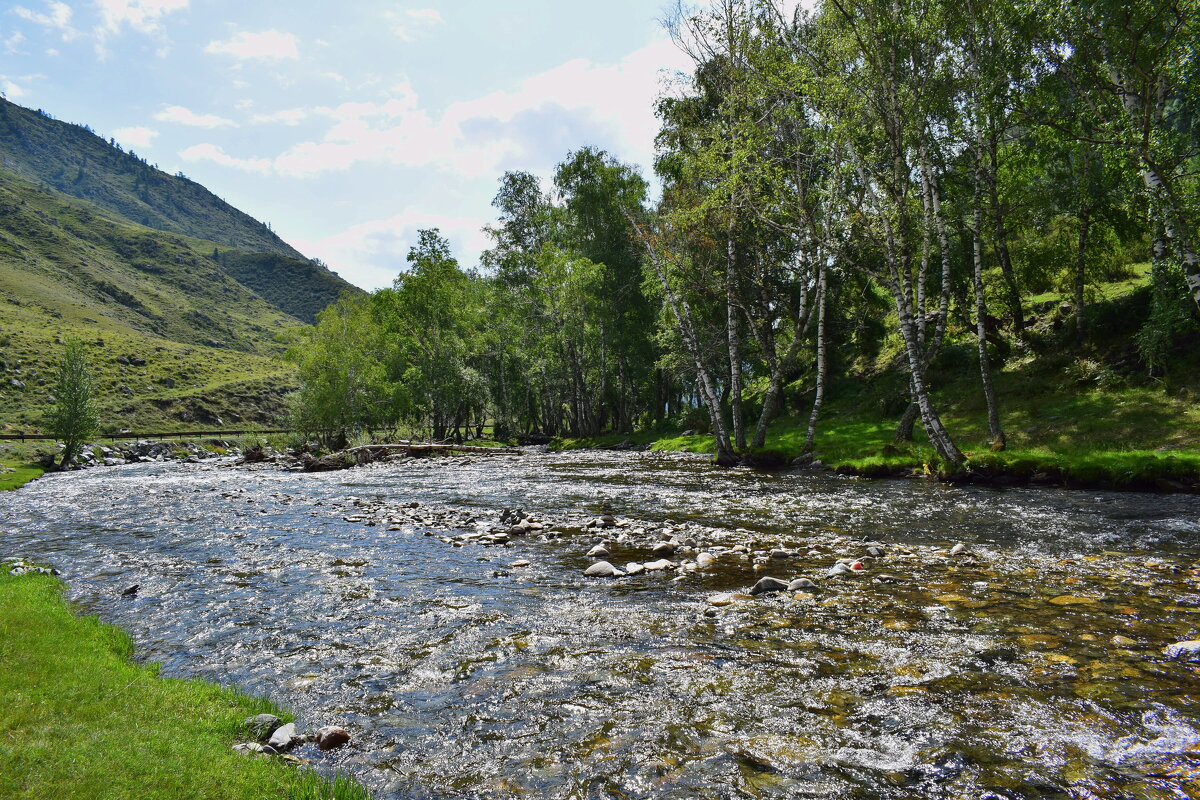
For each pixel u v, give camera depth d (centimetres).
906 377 4009
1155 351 2588
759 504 1916
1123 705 559
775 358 4203
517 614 903
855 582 1016
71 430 5775
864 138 2445
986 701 577
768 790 450
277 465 5078
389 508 2050
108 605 999
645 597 973
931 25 2195
